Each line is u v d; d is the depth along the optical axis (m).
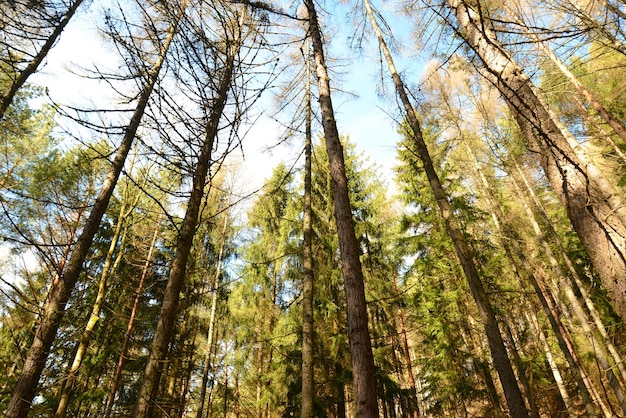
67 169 10.88
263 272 13.12
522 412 4.73
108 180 5.76
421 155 7.49
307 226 8.33
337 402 9.60
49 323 4.73
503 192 12.36
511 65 4.32
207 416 14.30
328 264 11.31
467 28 4.91
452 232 6.39
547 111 3.98
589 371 9.76
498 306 10.41
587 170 3.56
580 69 7.09
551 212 11.76
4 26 6.56
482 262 10.83
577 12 4.26
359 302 4.40
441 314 10.20
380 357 10.29
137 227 11.72
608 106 6.74
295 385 9.86
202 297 13.17
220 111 4.64
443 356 9.98
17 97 10.59
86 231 5.35
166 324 3.59
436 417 11.41
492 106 10.35
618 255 3.20
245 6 5.96
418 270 11.31
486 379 9.73
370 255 12.61
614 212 3.32
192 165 4.42
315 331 10.38
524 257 9.49
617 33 4.24
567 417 10.57
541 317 11.66
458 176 12.09
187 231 4.13
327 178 12.91
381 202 13.62
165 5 4.21
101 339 9.59
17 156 10.46
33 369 4.46
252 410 15.07
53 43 6.77
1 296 7.63
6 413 4.11
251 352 13.73
